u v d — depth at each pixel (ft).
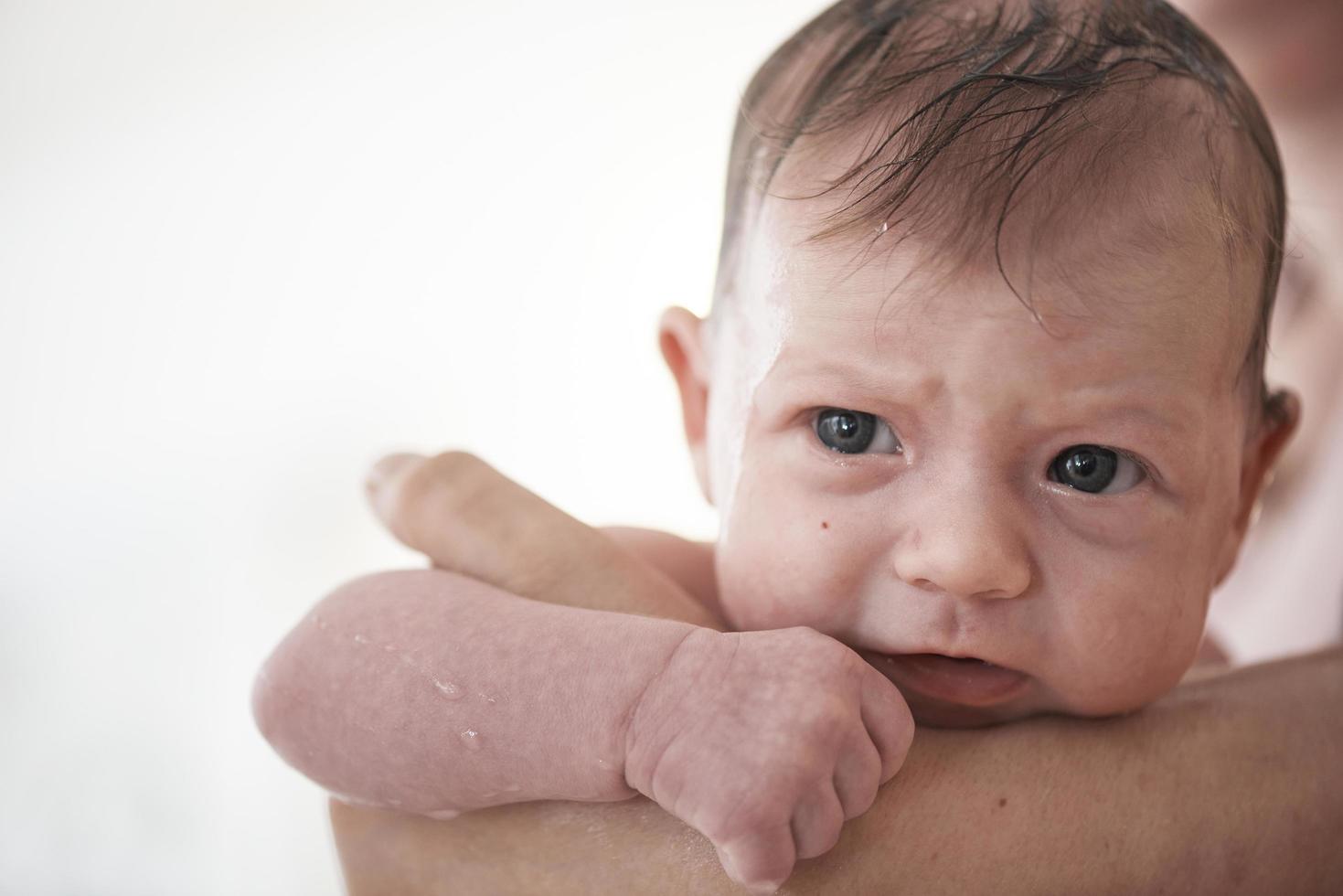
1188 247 1.18
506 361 3.45
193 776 2.76
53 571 3.07
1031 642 1.19
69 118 3.52
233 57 3.59
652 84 3.75
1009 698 1.22
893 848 1.14
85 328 3.45
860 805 1.10
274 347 3.44
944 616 1.19
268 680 1.23
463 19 3.71
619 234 3.64
